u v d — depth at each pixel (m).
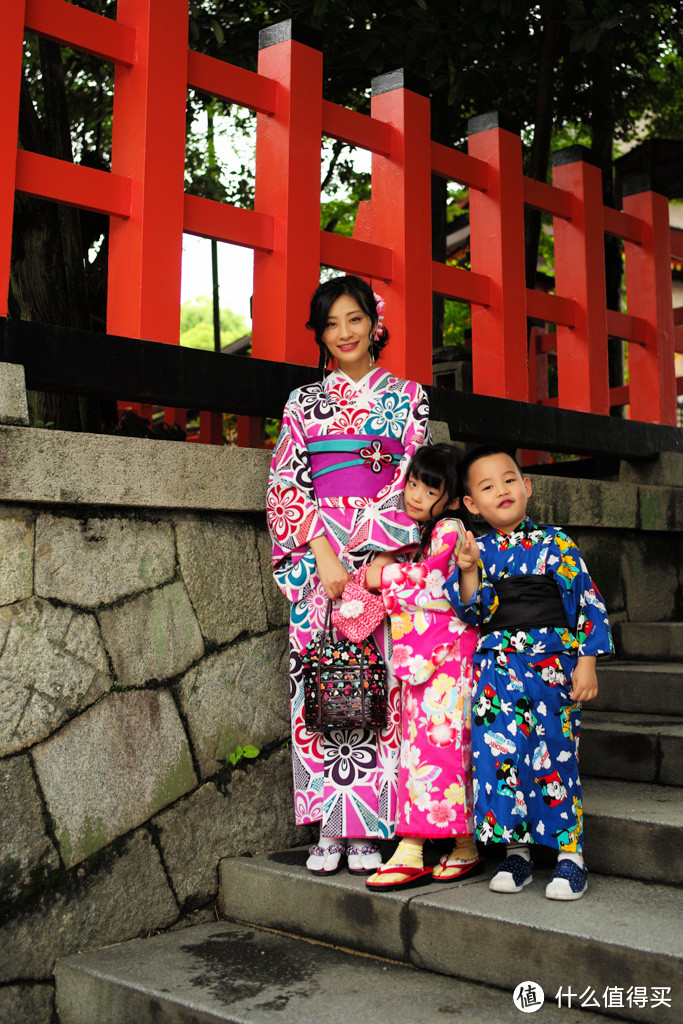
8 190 2.66
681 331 5.43
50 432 2.54
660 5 7.07
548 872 2.71
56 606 2.57
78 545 2.63
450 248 10.78
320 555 2.75
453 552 2.71
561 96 8.36
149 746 2.74
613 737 3.17
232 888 2.86
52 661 2.55
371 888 2.54
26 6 2.76
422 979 2.35
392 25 5.77
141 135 2.98
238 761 2.98
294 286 3.35
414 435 2.89
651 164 7.11
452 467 2.77
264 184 3.42
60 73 5.29
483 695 2.59
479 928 2.30
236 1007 2.17
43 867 2.49
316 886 2.65
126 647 2.72
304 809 2.82
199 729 2.88
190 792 2.84
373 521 2.78
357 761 2.75
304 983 2.32
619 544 4.43
